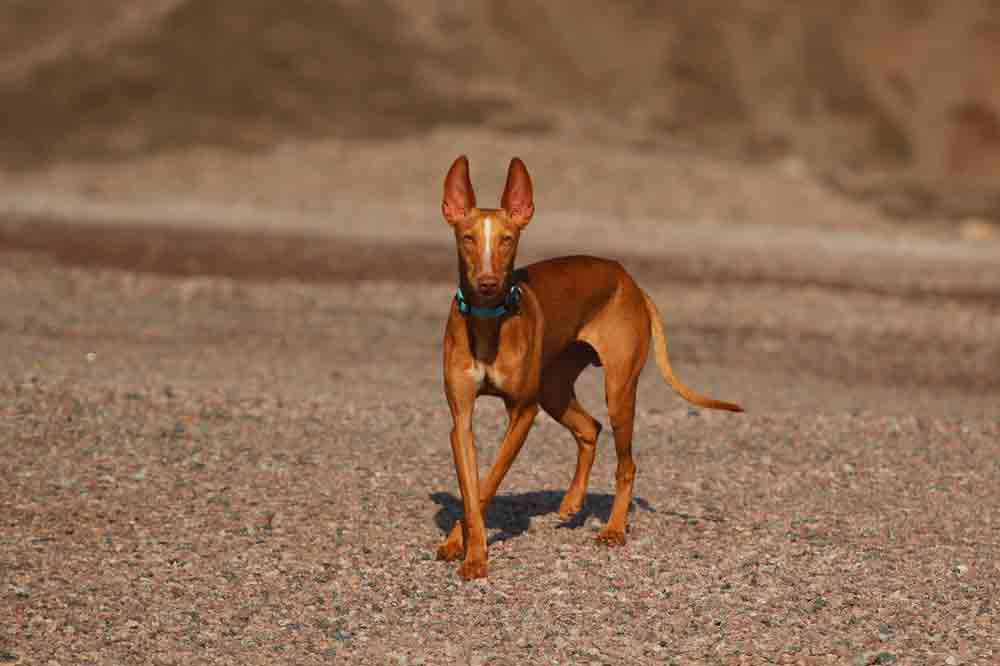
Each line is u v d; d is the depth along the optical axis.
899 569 9.46
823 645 8.14
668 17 66.31
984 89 64.19
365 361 17.33
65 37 59.47
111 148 49.47
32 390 13.84
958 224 43.38
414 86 56.44
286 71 55.50
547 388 10.08
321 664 7.82
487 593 8.88
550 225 35.62
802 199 42.22
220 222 34.28
